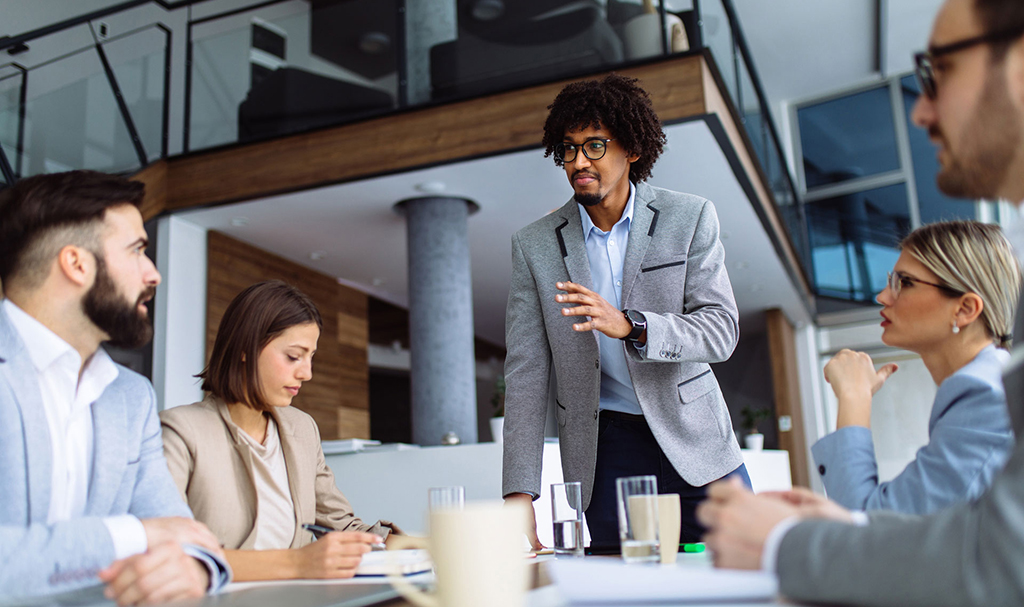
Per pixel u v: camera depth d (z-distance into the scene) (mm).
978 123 601
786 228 6676
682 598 521
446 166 4504
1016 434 561
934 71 628
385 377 9406
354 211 5172
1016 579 467
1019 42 578
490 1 4512
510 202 5129
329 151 4711
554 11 4371
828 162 9344
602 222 1593
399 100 4637
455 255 4941
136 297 960
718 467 1433
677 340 1352
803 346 8914
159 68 5145
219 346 1476
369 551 1009
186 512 1049
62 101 4793
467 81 4500
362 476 3734
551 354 1594
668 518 917
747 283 7137
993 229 1000
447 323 4832
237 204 4953
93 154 4871
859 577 513
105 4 6820
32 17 6621
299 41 4895
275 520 1457
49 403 945
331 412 6445
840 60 8859
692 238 1523
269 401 1472
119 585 748
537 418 1531
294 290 1515
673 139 4258
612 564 544
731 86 4727
